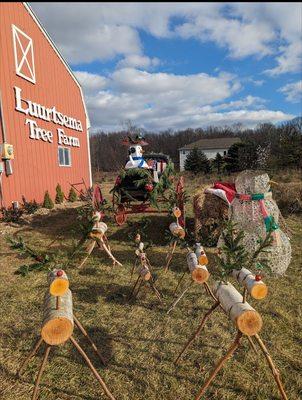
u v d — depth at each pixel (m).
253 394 2.53
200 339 3.22
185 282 4.50
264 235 4.37
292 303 3.88
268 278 4.53
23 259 5.64
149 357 2.97
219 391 2.56
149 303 3.95
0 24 9.69
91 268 5.09
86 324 3.49
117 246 6.30
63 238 7.15
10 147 9.66
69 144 14.89
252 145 27.30
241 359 2.92
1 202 9.47
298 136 23.39
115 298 4.09
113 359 2.95
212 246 5.95
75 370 2.81
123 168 7.21
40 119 12.12
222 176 25.03
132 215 9.23
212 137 75.50
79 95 16.25
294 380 2.66
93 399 2.51
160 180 6.88
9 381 2.68
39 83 12.11
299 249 5.77
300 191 9.24
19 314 3.74
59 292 2.20
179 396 2.52
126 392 2.57
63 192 14.02
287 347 3.08
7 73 9.97
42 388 2.61
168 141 73.81
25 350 3.08
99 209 6.82
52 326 2.12
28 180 11.13
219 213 5.91
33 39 11.66
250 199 4.47
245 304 2.30
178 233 4.63
